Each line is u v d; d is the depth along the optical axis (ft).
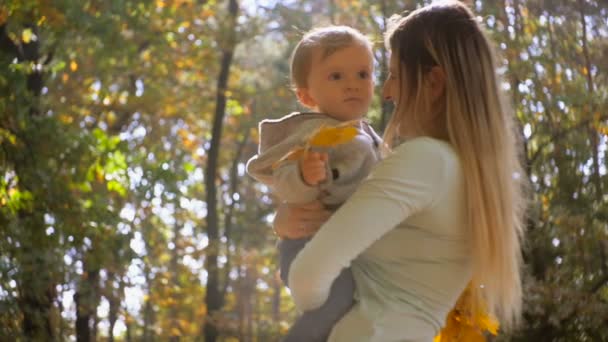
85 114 62.34
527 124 32.63
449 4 8.84
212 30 63.52
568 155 32.63
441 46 8.62
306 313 8.47
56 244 38.01
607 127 32.55
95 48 54.44
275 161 9.38
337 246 7.94
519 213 8.89
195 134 76.38
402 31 8.94
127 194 45.80
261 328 64.49
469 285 9.01
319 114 9.64
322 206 8.95
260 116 78.33
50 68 45.19
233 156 90.48
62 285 39.47
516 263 8.48
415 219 8.30
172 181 44.73
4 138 38.60
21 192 38.11
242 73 85.87
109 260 39.86
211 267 63.21
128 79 70.18
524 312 29.84
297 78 10.15
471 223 8.32
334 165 8.94
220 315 60.64
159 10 58.85
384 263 8.40
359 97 9.78
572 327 30.96
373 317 8.18
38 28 44.04
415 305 8.29
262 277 82.74
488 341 28.63
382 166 8.21
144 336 67.72
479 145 8.38
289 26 65.41
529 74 32.48
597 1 33.30
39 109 40.09
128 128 72.49
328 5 63.16
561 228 30.66
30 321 37.40
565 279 30.83
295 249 9.04
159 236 59.67
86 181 40.16
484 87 8.55
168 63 63.72
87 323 50.78
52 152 38.42
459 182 8.33
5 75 38.55
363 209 8.01
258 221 86.12
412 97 8.79
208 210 66.39
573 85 32.71
